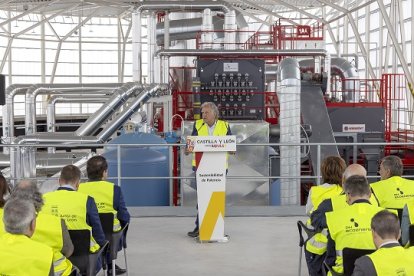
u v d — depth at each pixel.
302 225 5.54
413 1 23.69
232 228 9.12
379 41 29.59
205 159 8.09
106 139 15.05
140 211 9.98
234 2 32.62
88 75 43.22
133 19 17.03
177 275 6.82
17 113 40.50
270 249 7.91
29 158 13.02
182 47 20.44
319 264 5.23
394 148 16.38
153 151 11.65
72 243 4.63
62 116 38.56
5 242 3.45
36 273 3.44
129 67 44.25
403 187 5.94
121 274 6.84
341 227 4.41
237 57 14.32
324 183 5.55
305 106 14.97
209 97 13.58
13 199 3.55
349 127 16.00
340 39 37.47
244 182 11.34
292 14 42.12
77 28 39.44
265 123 11.38
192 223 9.48
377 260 3.40
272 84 21.52
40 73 41.62
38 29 41.22
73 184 5.19
